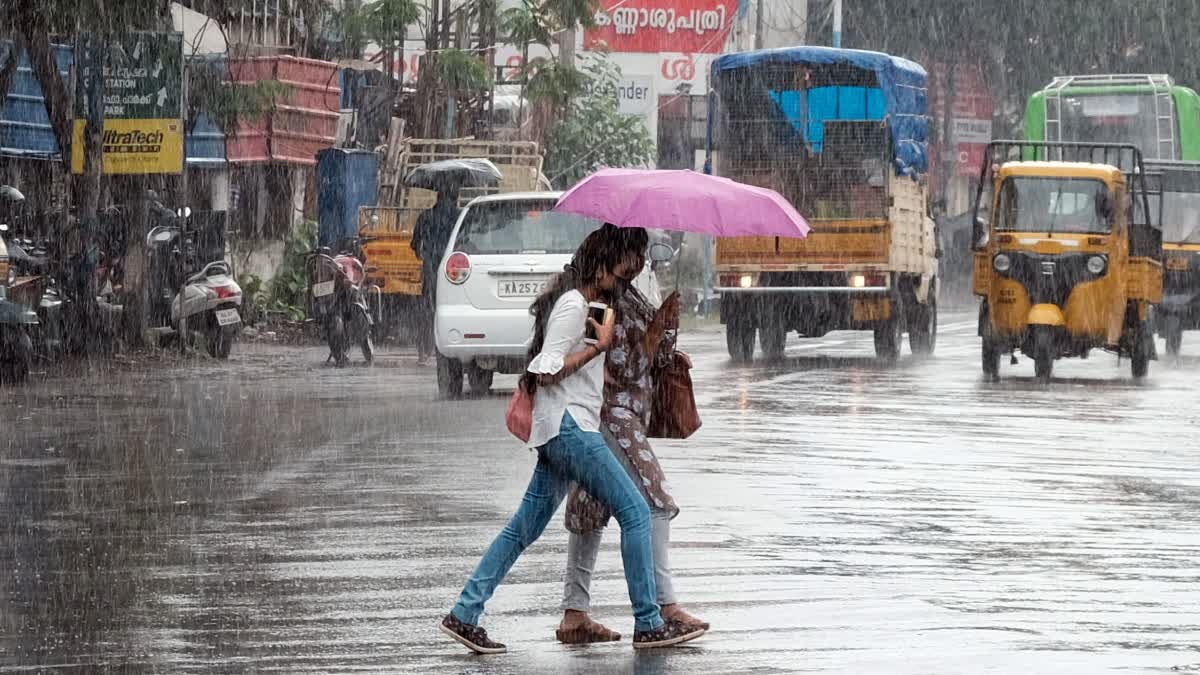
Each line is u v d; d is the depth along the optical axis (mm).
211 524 14633
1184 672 9945
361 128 50000
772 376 30953
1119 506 16312
